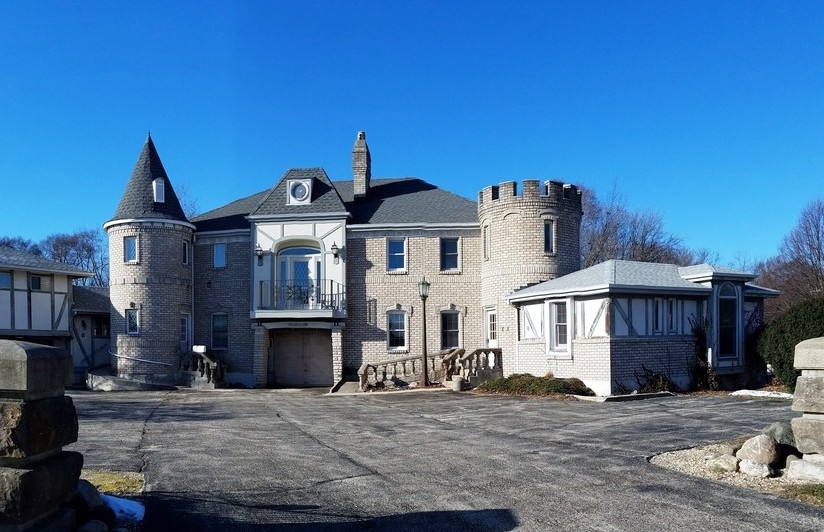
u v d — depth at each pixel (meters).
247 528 6.74
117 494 7.93
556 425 13.96
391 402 19.86
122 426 14.45
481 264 28.23
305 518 7.08
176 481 8.74
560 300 22.28
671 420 14.09
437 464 9.95
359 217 29.48
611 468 9.43
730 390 21.83
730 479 8.60
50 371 5.46
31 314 29.09
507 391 21.22
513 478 8.92
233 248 29.56
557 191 26.44
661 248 51.75
